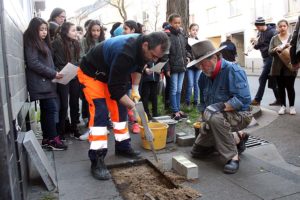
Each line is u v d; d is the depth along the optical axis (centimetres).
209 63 388
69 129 572
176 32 634
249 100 390
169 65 630
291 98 659
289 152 450
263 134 536
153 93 635
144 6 3241
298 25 530
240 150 431
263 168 391
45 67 444
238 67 394
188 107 716
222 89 399
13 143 278
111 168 414
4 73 266
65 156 458
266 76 720
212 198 322
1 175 253
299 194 324
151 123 486
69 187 357
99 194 340
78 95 545
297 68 561
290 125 579
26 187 346
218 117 381
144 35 337
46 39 469
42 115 483
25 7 639
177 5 820
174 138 506
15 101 308
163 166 404
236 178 366
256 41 775
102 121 384
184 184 355
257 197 321
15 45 342
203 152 427
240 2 2489
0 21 262
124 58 340
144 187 357
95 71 380
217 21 2808
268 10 2203
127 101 363
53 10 594
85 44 562
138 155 438
